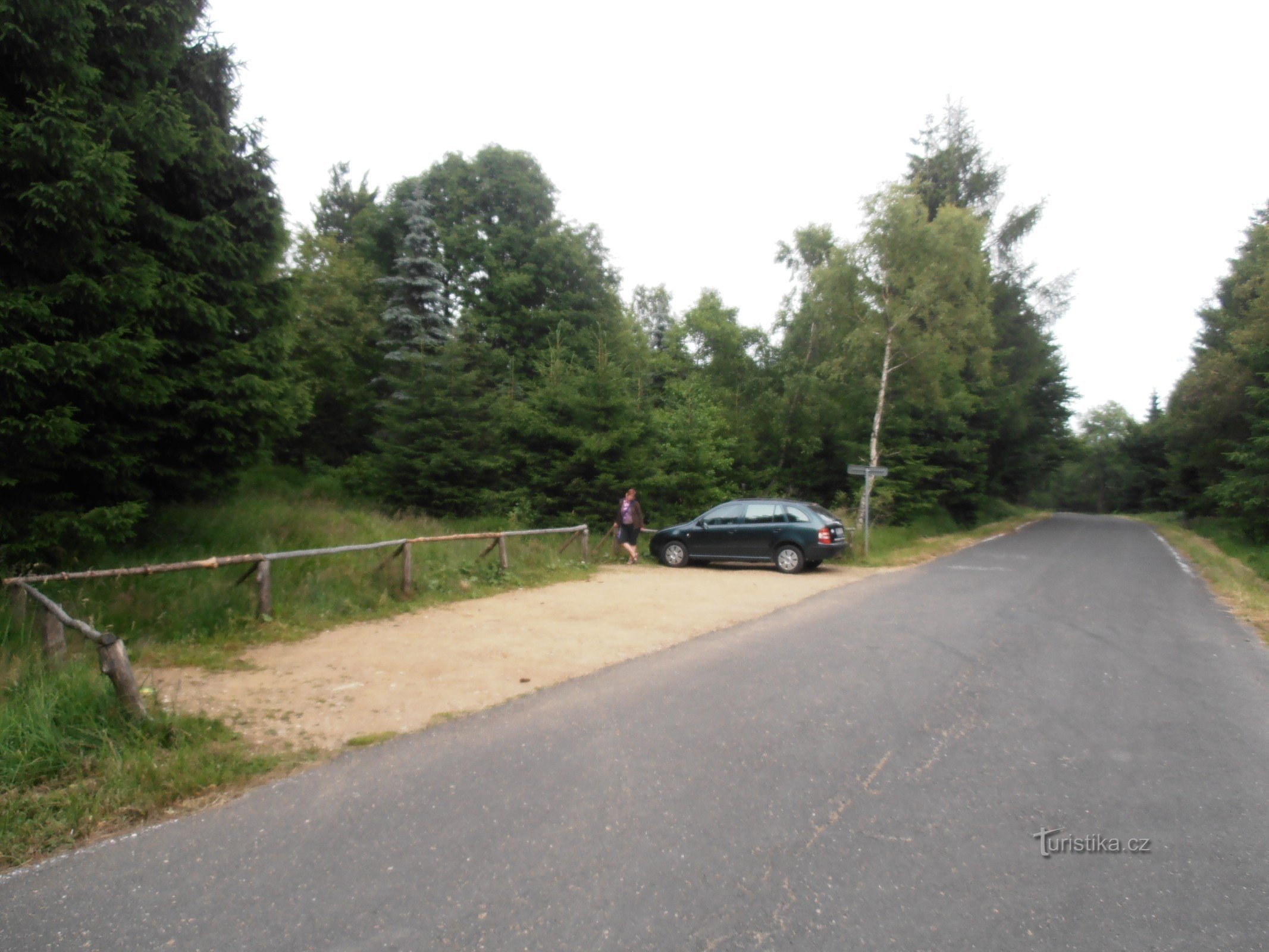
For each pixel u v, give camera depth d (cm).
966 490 3325
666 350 3538
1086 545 2544
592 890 331
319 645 798
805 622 970
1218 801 432
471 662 737
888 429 2841
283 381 1148
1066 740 533
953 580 1462
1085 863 358
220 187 1066
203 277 1024
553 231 3167
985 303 2592
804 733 538
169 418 1024
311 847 372
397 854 364
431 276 2761
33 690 527
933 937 298
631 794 433
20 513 798
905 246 2247
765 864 355
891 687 662
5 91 784
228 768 463
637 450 2066
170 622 804
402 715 579
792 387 2589
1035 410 3881
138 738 492
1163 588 1420
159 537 1082
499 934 299
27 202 743
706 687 657
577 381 2069
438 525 1759
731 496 2339
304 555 914
